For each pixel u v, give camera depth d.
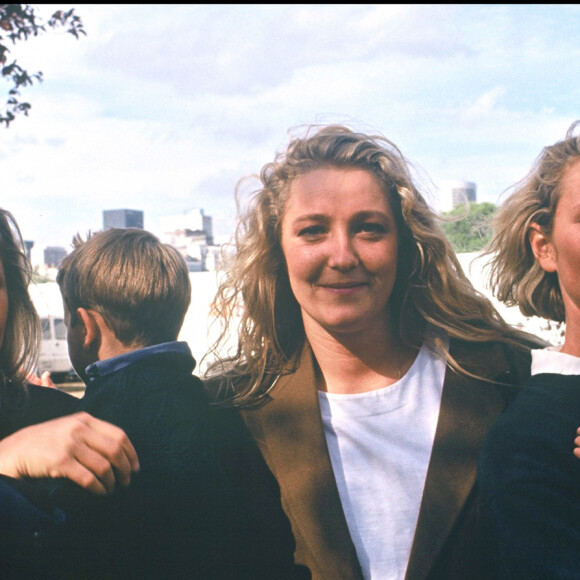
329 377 1.56
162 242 1.77
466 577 1.34
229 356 1.69
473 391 1.50
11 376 1.54
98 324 1.66
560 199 1.42
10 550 0.96
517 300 1.60
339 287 1.46
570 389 1.33
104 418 1.42
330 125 1.60
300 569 1.38
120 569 1.25
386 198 1.51
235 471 1.46
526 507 1.23
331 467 1.43
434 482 1.40
